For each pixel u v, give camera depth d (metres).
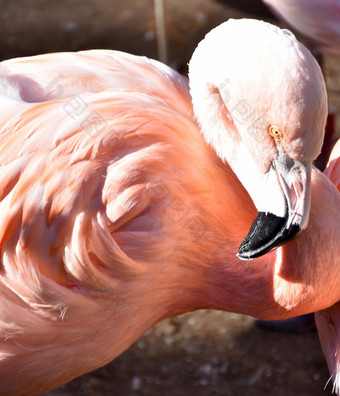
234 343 4.78
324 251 3.05
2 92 3.23
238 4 6.00
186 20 7.75
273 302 3.31
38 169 3.01
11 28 7.72
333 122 5.13
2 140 3.08
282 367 4.61
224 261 3.33
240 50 2.76
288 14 4.84
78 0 8.15
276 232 2.88
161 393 4.42
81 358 3.29
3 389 3.37
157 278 3.21
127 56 3.44
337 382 3.58
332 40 4.82
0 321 3.16
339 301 3.44
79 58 3.36
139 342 4.76
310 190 2.87
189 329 4.87
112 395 4.39
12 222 3.05
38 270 3.06
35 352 3.21
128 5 8.02
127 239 3.08
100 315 3.17
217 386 4.48
